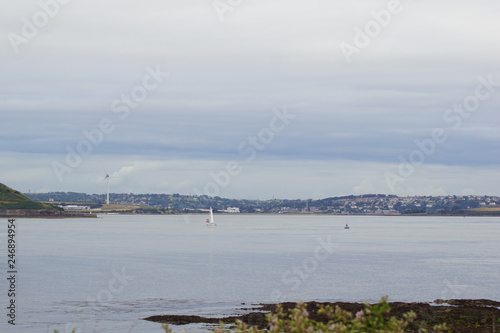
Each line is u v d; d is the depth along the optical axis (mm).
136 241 166625
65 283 68188
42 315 47188
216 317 45688
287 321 15547
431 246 144875
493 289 63562
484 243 159375
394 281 70688
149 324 43094
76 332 40094
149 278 73812
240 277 75250
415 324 40000
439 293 60594
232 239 181500
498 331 36875
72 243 153500
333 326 15000
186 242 164000
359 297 58125
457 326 39344
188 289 63375
